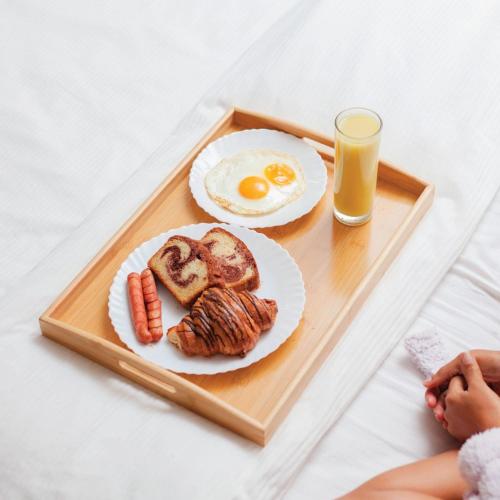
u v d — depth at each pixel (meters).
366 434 1.35
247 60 1.78
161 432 1.33
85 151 1.68
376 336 1.43
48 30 1.83
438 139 1.64
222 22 1.86
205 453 1.31
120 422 1.35
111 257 1.51
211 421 1.35
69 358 1.42
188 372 1.38
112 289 1.46
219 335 1.38
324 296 1.47
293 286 1.46
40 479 1.31
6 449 1.33
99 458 1.31
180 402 1.36
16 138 1.68
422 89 1.70
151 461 1.31
